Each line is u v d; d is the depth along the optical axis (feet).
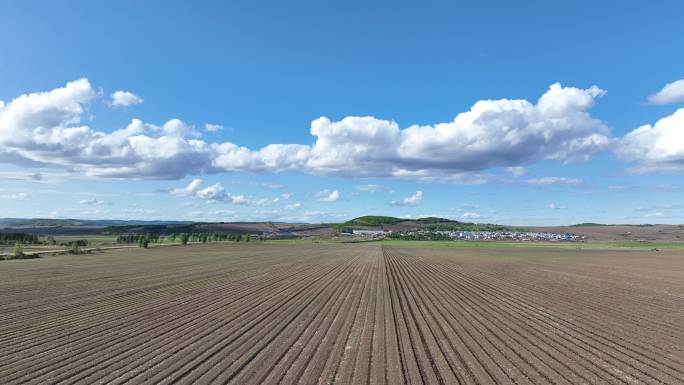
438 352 45.42
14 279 114.52
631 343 49.55
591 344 48.96
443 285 106.22
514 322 61.05
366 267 160.97
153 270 142.10
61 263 168.96
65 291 92.22
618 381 36.86
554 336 52.70
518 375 38.14
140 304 75.51
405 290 96.07
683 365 41.32
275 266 161.79
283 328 56.44
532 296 87.71
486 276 130.31
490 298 84.58
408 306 74.38
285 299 81.56
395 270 149.18
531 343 49.37
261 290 94.53
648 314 67.82
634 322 61.52
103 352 45.14
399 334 53.57
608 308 73.41
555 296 87.81
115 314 66.23
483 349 46.78
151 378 36.86
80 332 54.34
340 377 37.29
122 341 49.67
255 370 39.06
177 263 171.94
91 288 97.09
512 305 76.13
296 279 117.60
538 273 140.97
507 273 140.46
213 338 50.90
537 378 37.45
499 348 47.11
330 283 108.68
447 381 36.50
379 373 38.32
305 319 62.39
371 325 58.44
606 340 50.96
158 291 92.32
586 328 57.31
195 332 54.03
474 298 84.48
